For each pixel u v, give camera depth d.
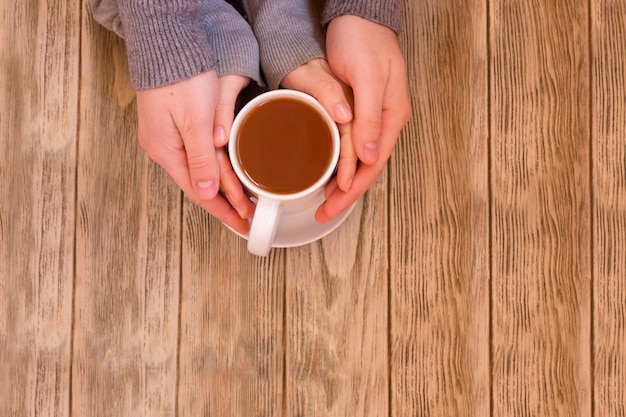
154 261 1.20
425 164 1.20
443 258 1.19
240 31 1.12
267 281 1.19
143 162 1.20
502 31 1.21
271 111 1.07
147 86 1.08
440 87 1.20
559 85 1.20
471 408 1.18
